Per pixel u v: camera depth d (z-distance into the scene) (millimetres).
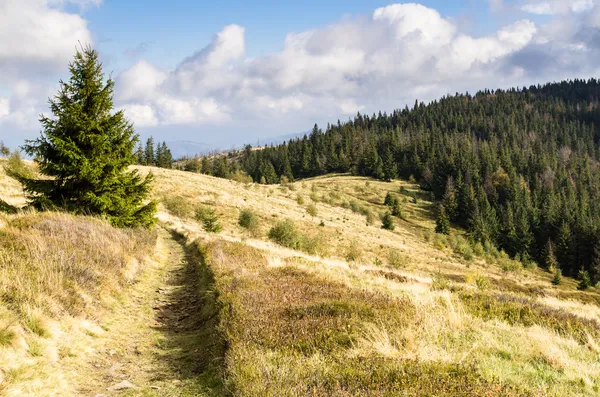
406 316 7090
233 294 8805
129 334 7418
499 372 4805
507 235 103250
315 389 3855
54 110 16438
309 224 69750
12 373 4602
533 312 8508
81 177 16266
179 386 5113
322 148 192750
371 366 4664
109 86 17609
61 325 6395
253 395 3910
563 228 93938
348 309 7555
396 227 100188
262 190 103312
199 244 21297
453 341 6273
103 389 4992
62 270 8172
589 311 12852
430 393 3844
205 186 79125
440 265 61531
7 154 49406
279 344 5754
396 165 163000
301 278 11750
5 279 6551
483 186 134375
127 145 18047
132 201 19031
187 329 8227
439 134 198000
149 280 12703
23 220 11375
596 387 4648
